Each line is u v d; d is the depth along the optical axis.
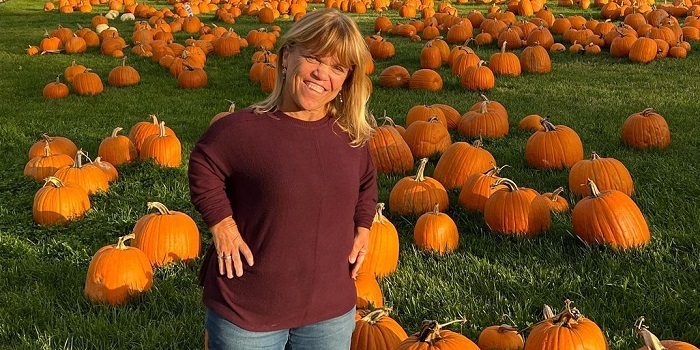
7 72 16.00
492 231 6.48
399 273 5.77
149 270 5.54
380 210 5.82
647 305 5.06
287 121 3.13
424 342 3.91
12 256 6.32
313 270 3.18
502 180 6.45
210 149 3.09
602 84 13.44
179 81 14.22
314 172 3.11
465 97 12.59
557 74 14.47
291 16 25.48
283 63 3.15
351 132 3.27
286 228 3.11
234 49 17.33
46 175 8.28
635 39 15.99
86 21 24.88
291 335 3.32
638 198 7.12
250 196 3.11
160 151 8.69
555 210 6.87
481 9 26.06
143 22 21.42
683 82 13.44
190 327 4.94
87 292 5.40
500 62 14.35
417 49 17.67
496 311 5.09
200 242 6.25
